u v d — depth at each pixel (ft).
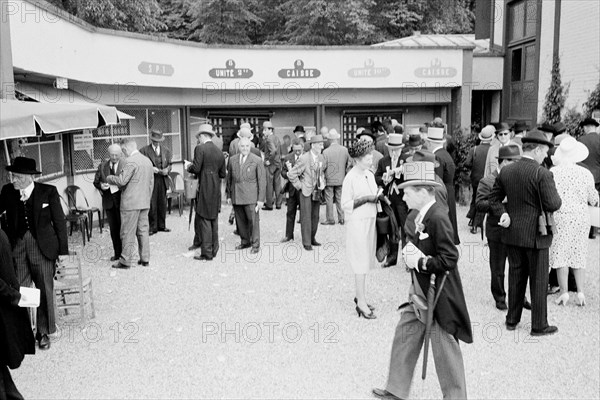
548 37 55.62
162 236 40.57
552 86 54.65
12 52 29.01
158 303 26.08
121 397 17.44
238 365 19.53
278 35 107.65
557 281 26.27
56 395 17.63
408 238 16.43
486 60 65.21
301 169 35.17
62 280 24.23
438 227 15.35
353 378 18.44
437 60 57.98
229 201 53.52
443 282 15.55
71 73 38.11
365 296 26.53
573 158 24.47
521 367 19.07
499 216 22.90
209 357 20.21
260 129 57.31
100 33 42.65
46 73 33.78
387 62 57.26
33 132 21.72
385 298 26.27
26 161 21.01
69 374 19.06
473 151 38.93
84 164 44.98
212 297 26.86
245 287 28.32
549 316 23.62
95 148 45.98
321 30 99.30
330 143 44.42
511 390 17.52
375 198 23.43
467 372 18.74
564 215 24.13
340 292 27.30
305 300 26.25
